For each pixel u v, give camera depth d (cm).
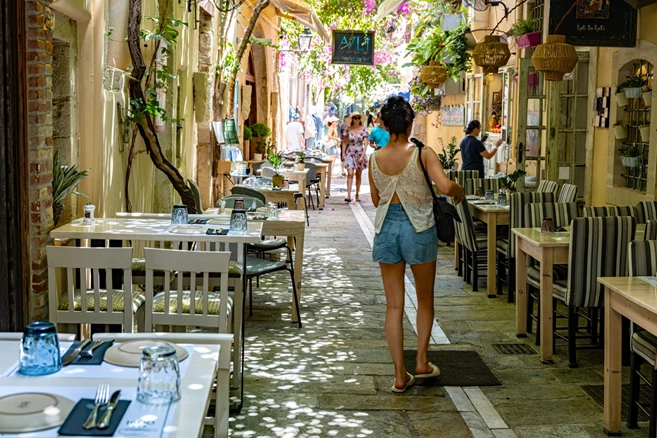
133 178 804
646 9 959
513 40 1431
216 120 1320
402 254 584
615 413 511
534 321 812
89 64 626
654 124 952
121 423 257
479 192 1056
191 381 300
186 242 562
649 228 640
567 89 1195
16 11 462
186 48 1084
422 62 1739
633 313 482
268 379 609
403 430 516
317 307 852
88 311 498
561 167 1196
